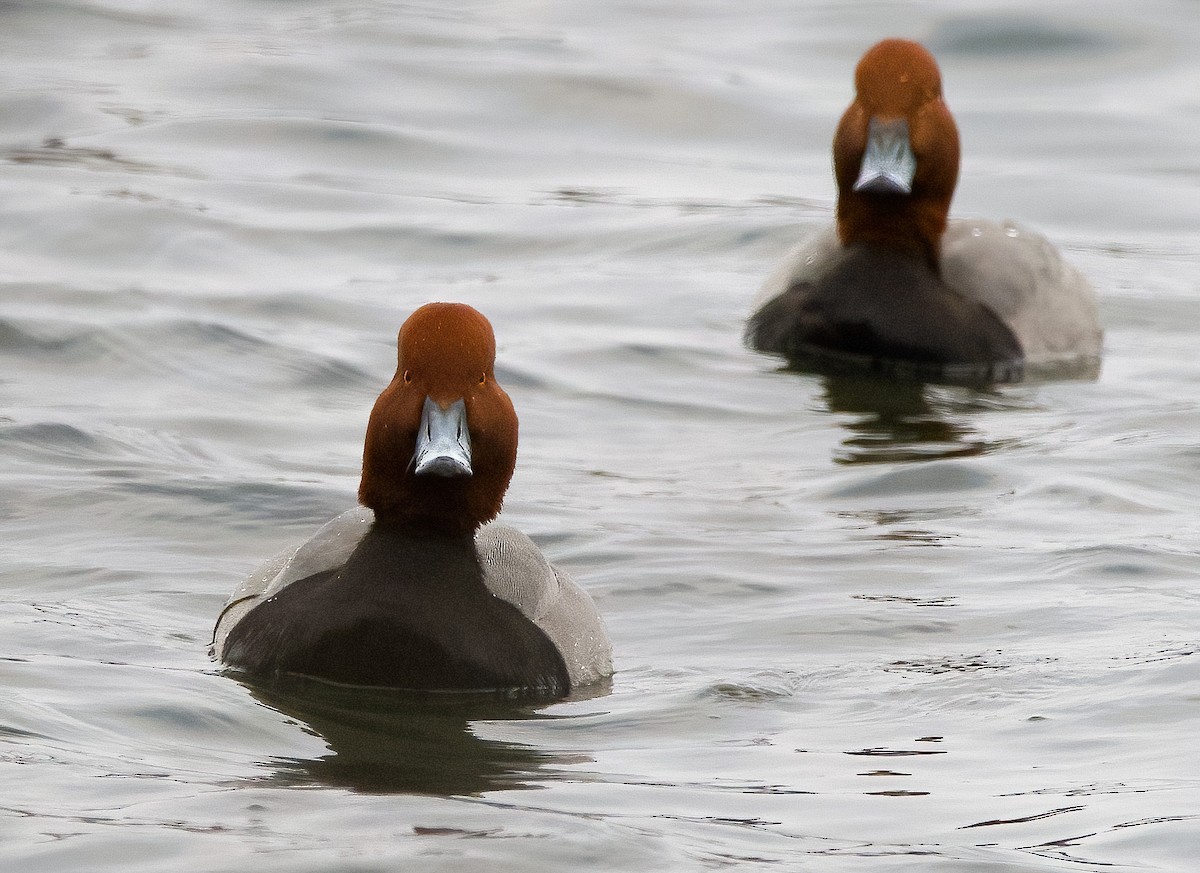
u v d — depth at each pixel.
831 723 8.33
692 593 10.34
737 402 15.10
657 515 11.81
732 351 16.75
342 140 23.91
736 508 12.05
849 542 11.27
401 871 6.25
